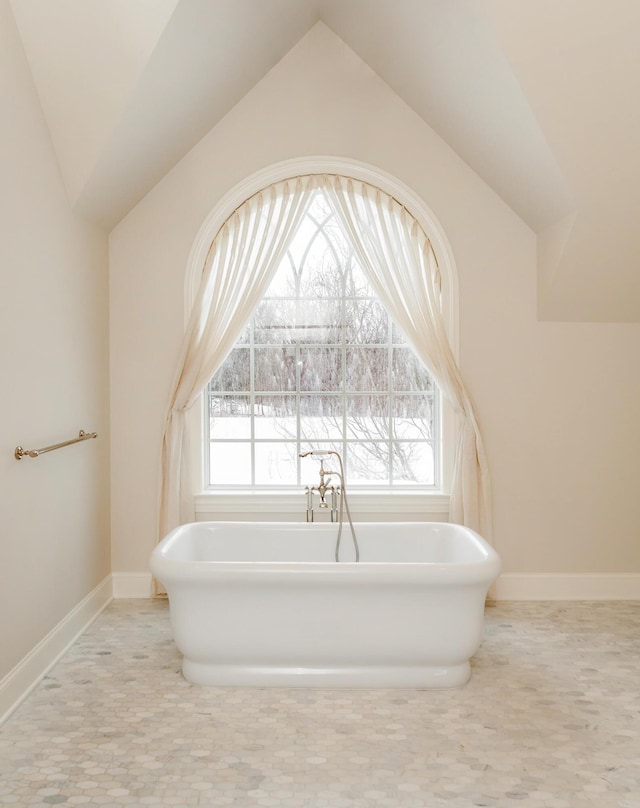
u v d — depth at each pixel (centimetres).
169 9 285
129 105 320
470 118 366
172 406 417
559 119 322
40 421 312
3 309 274
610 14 283
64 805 221
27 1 286
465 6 290
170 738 262
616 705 289
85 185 345
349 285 454
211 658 309
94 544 393
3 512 274
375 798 225
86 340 379
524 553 427
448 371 418
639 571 429
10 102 284
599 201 356
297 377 453
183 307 421
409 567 297
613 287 403
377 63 405
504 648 350
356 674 307
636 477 427
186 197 420
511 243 421
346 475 454
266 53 391
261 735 265
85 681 311
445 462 431
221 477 454
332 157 418
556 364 424
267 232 423
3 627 275
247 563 303
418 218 425
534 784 232
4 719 273
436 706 289
